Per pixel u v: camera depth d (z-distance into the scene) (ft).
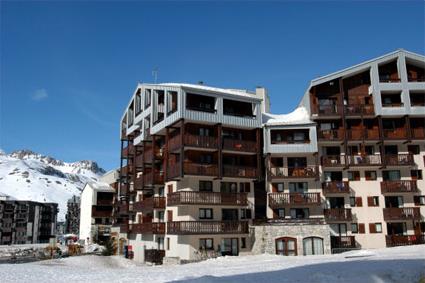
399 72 167.32
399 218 156.97
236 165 159.94
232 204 150.82
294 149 159.74
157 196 168.86
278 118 176.45
